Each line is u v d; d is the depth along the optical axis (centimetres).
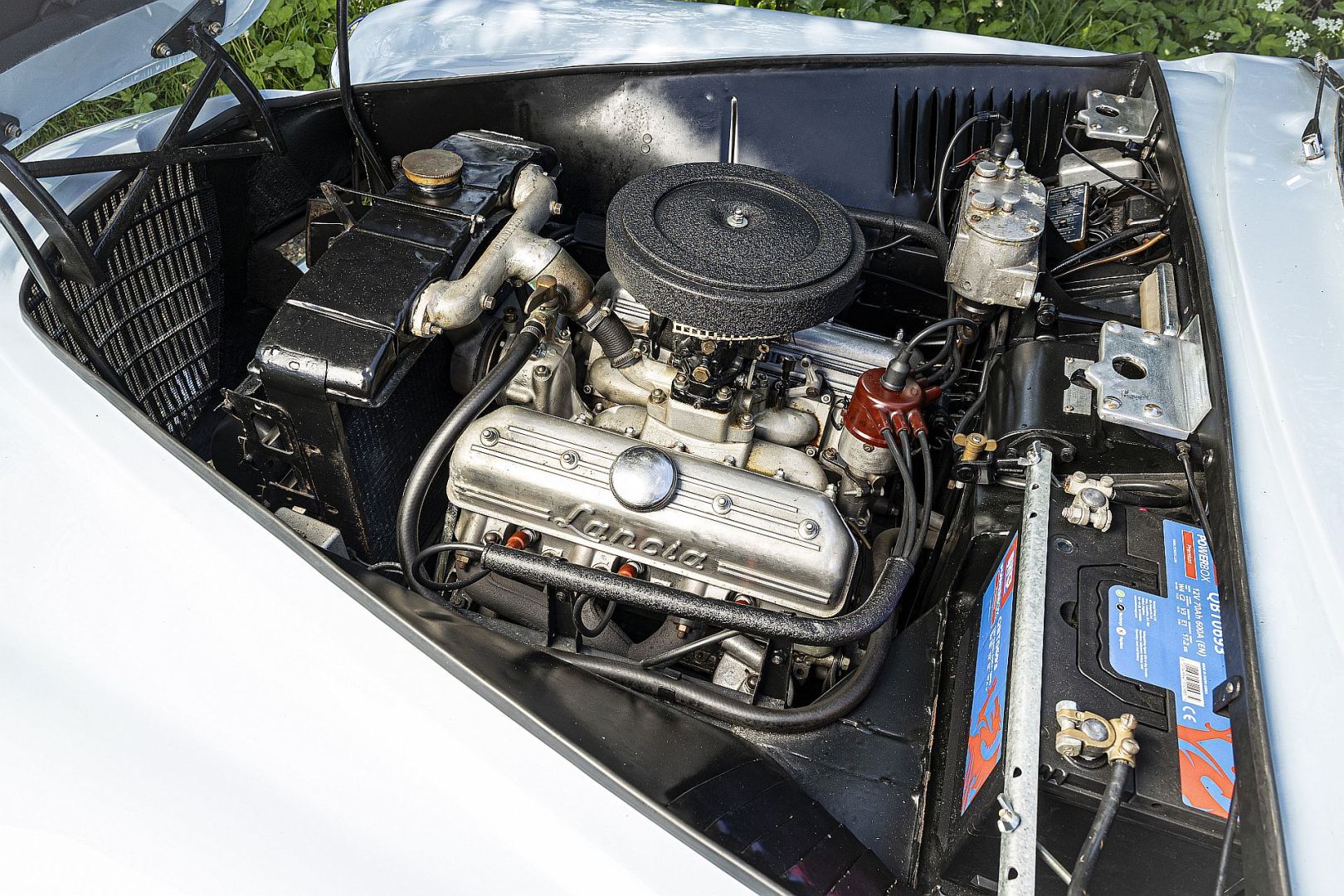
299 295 180
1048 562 152
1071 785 130
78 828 119
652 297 165
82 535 142
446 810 119
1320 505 137
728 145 247
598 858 116
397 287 181
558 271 193
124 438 153
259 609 134
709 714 172
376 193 260
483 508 190
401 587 163
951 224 249
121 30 196
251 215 238
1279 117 214
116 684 129
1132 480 171
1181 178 199
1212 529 145
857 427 188
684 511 178
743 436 194
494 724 125
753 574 178
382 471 200
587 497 181
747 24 275
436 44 275
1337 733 117
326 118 249
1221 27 457
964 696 162
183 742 125
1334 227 182
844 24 277
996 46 268
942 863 148
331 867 115
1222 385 154
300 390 175
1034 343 195
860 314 258
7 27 178
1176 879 138
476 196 202
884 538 200
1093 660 140
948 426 216
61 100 196
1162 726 133
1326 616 127
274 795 120
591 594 165
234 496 145
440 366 212
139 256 210
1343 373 155
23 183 172
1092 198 243
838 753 168
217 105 236
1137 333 175
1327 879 106
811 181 246
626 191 180
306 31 456
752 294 162
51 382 159
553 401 203
